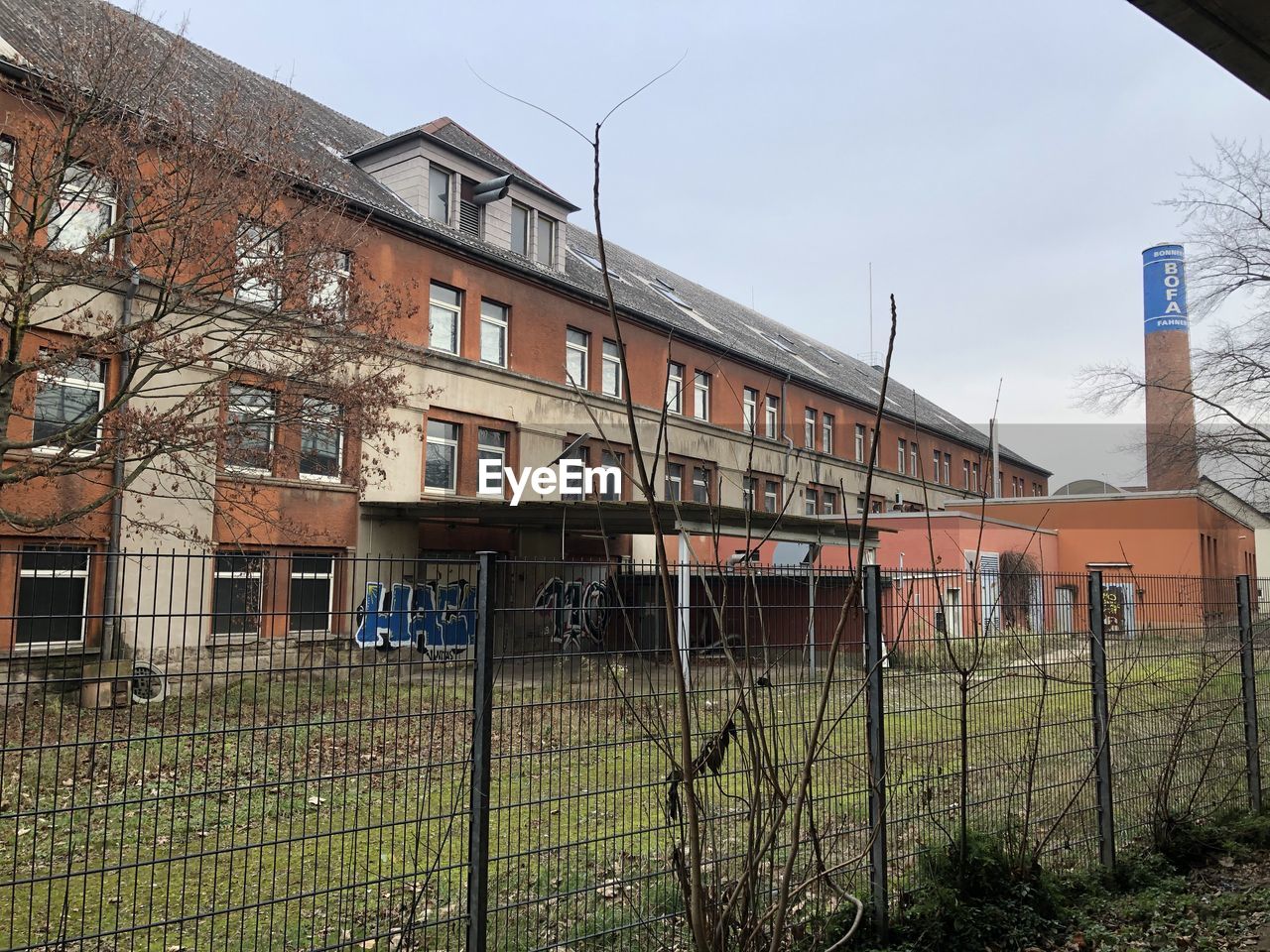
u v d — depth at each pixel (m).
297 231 13.04
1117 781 5.64
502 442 22.38
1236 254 15.95
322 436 16.67
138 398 14.56
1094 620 5.38
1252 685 6.54
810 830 3.18
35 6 16.02
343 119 26.33
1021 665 4.93
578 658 3.44
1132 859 5.37
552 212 25.12
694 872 2.55
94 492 14.01
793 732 4.02
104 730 3.04
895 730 4.44
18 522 11.18
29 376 12.85
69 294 13.88
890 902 4.29
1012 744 4.92
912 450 43.09
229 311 15.41
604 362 25.77
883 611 4.35
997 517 34.75
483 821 3.17
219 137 12.47
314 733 6.03
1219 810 6.22
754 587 3.40
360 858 5.28
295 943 4.04
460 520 19.12
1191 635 6.16
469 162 22.88
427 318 20.53
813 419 35.56
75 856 5.35
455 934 4.07
